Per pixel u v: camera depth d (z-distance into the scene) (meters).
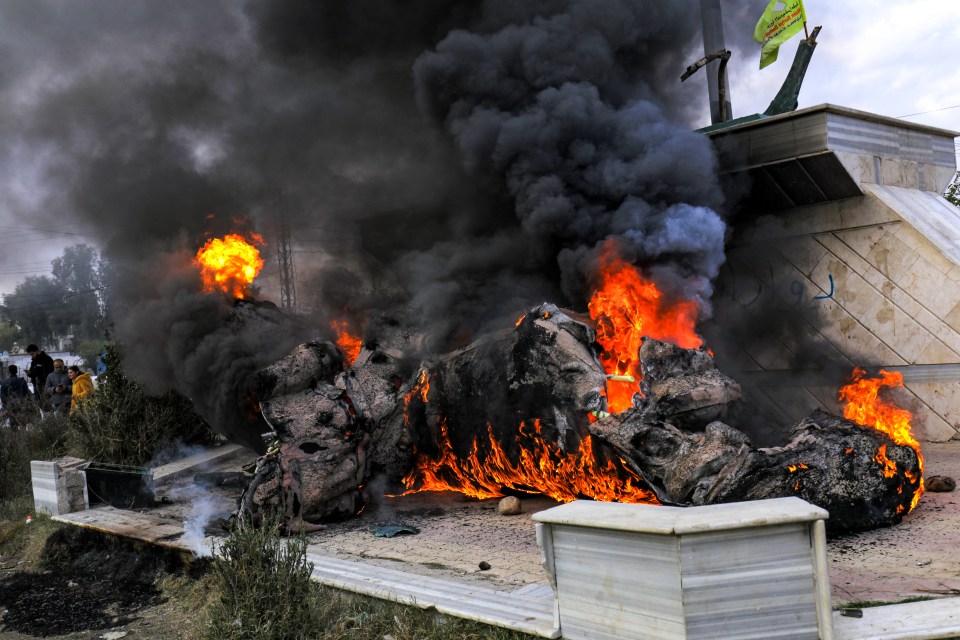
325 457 5.96
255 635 3.82
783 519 2.86
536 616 3.56
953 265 7.38
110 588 5.71
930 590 3.62
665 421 4.92
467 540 5.27
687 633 2.82
